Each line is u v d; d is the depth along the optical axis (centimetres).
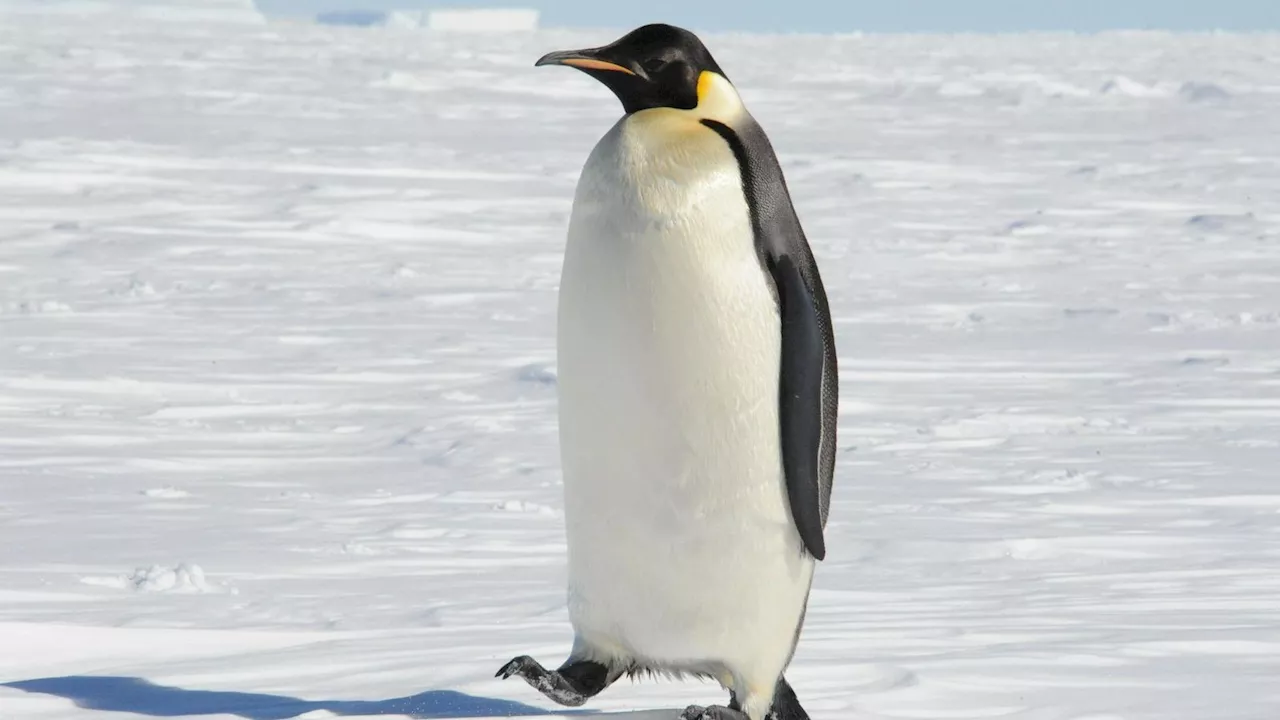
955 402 3825
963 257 6988
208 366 4194
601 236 1241
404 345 4594
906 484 2847
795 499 1265
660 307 1226
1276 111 15312
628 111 1328
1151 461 3111
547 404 3741
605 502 1270
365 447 3238
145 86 15175
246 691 1297
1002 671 1373
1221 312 5462
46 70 16250
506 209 8344
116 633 1565
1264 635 1534
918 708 1246
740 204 1250
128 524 2416
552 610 1781
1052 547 2273
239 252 6600
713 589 1282
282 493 2725
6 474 2848
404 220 7781
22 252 6397
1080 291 6019
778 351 1260
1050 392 3984
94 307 5181
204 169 9369
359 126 12738
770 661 1316
